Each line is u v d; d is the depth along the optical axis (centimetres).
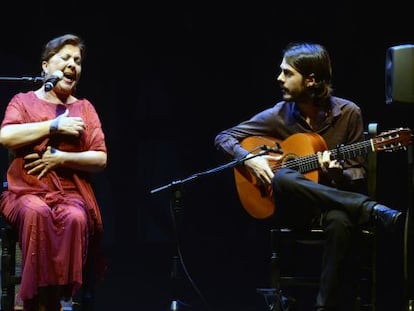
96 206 500
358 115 518
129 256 1048
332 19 991
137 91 1057
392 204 964
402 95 475
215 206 1054
